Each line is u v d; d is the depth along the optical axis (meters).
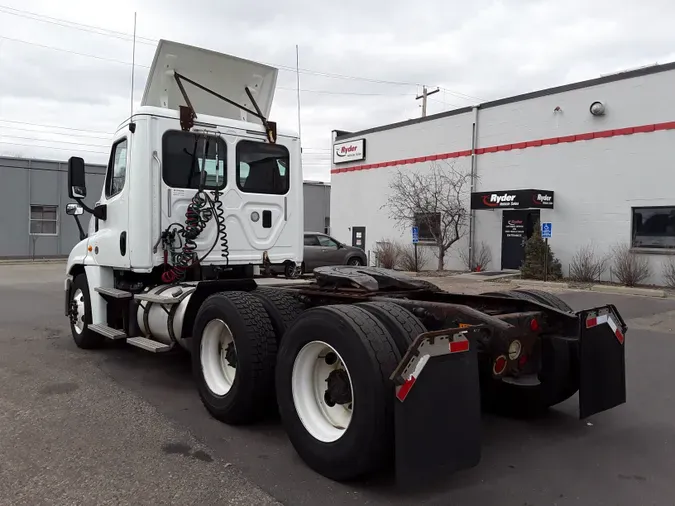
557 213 17.14
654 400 5.47
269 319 4.51
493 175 18.88
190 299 5.30
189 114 5.88
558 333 4.43
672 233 14.78
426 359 3.18
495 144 18.80
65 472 3.67
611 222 15.91
